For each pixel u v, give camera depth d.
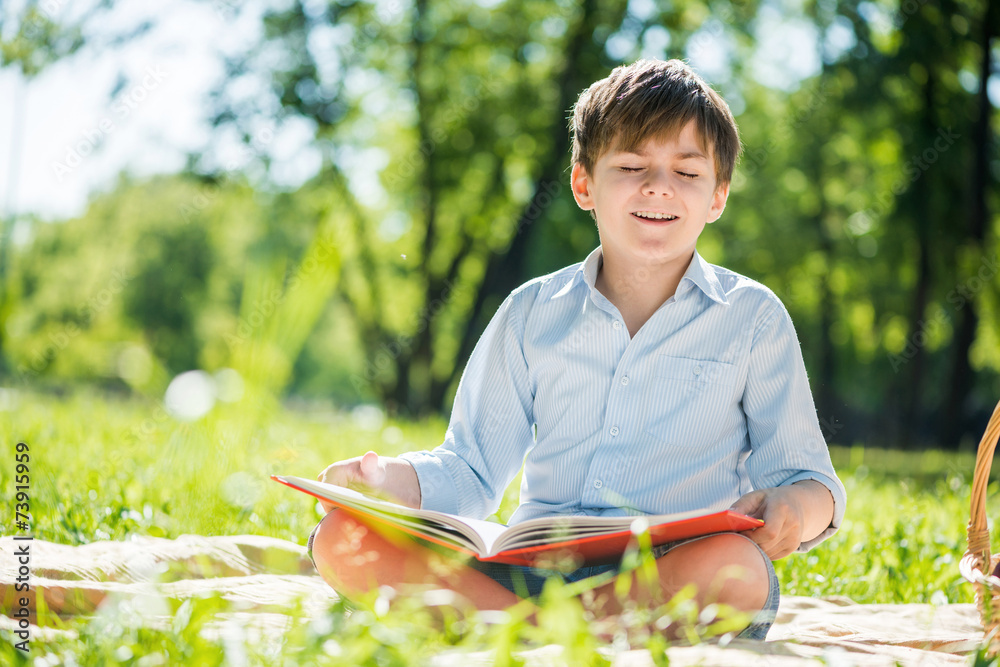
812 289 18.25
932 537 3.46
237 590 2.15
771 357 2.09
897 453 13.84
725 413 2.07
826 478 1.96
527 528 1.58
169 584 2.09
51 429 5.18
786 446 2.03
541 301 2.24
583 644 1.26
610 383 2.10
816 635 2.00
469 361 2.28
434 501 2.04
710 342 2.08
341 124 14.43
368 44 14.27
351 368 40.38
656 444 2.05
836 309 18.58
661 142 2.06
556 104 14.11
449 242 17.06
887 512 4.33
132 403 7.92
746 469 2.11
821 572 2.97
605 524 1.54
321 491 1.64
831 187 16.70
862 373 21.98
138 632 1.42
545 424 2.17
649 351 2.08
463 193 16.09
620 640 1.35
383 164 16.50
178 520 2.82
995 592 1.75
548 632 1.32
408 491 2.03
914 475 8.09
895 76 12.93
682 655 1.33
